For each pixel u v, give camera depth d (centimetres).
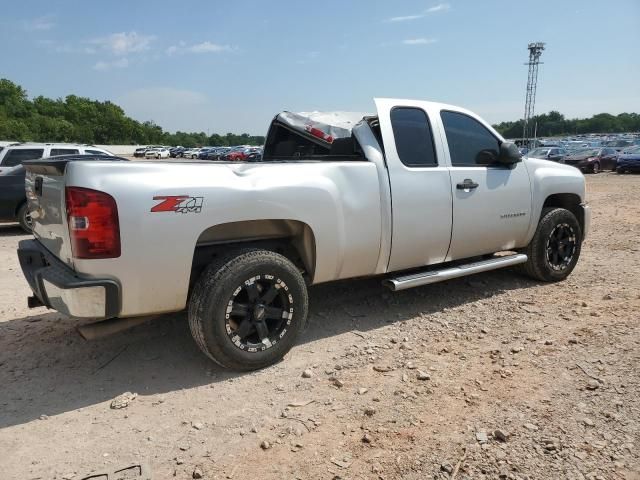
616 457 249
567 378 331
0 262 745
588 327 419
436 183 435
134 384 337
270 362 354
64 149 1148
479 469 243
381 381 334
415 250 430
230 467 249
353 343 397
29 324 450
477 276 579
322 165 376
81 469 250
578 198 577
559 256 552
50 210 329
